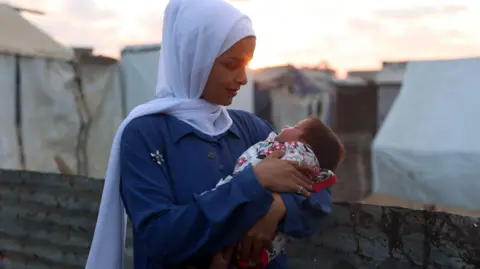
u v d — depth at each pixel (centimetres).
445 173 673
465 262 158
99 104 930
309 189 125
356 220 181
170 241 115
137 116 132
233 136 143
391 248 173
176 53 135
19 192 301
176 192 126
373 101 1267
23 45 804
